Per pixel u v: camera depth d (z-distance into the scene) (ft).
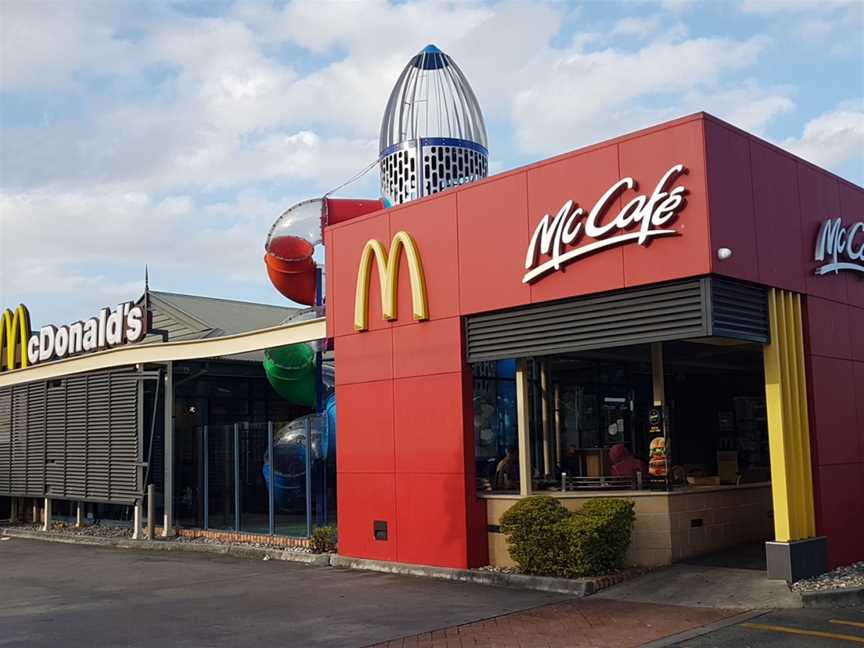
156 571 53.16
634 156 40.47
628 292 40.57
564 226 42.63
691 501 45.60
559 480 50.78
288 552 56.18
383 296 50.62
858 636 30.91
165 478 68.28
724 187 38.65
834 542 41.78
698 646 30.30
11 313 88.69
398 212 51.03
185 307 88.53
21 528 83.15
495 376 52.47
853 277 46.83
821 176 45.37
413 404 49.21
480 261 46.57
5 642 34.06
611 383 59.67
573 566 41.37
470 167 61.57
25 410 83.92
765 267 40.29
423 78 62.64
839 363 44.52
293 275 65.16
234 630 35.01
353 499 52.06
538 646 31.09
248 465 64.59
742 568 41.91
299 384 67.72
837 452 43.16
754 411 65.62
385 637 32.96
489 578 43.80
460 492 46.44
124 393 71.41
